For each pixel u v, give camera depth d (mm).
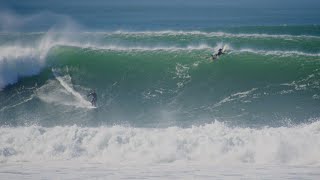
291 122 75500
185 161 58750
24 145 63719
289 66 88000
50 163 58312
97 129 66625
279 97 82875
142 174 50562
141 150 61188
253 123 76125
